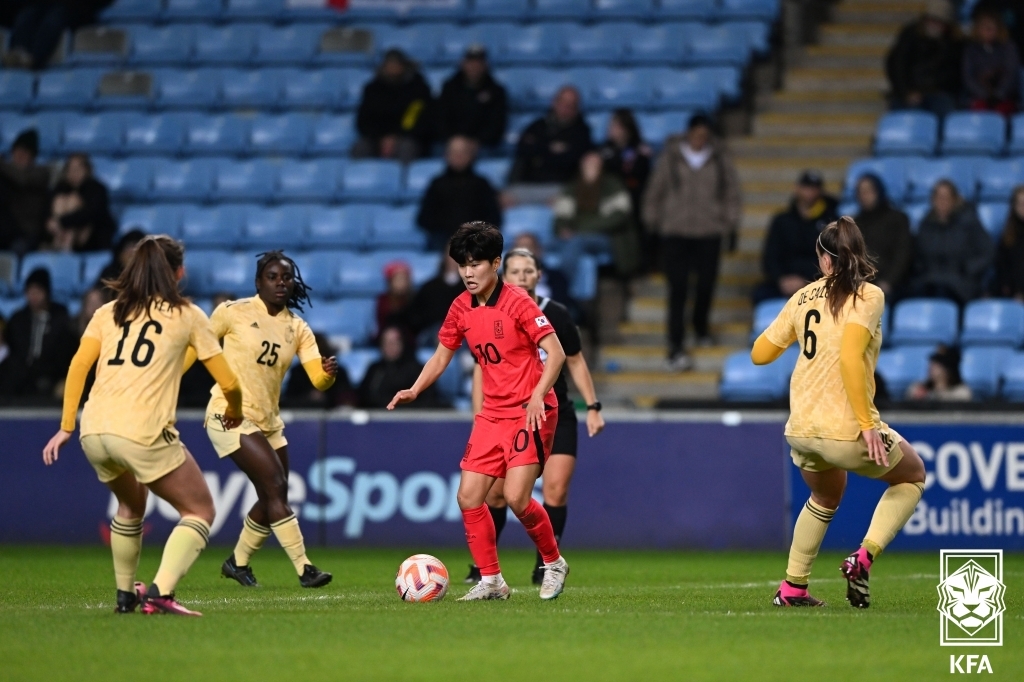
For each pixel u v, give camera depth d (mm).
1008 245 56281
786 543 47469
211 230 65438
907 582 34906
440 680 18719
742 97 70188
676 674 19203
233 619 24828
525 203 63812
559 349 26875
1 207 65562
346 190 67000
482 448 28062
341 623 24359
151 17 79750
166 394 24391
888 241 55625
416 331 55750
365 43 75500
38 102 74875
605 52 72375
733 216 57438
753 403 48781
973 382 52969
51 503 49375
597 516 48219
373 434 48625
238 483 48344
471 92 67125
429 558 29188
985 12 66625
